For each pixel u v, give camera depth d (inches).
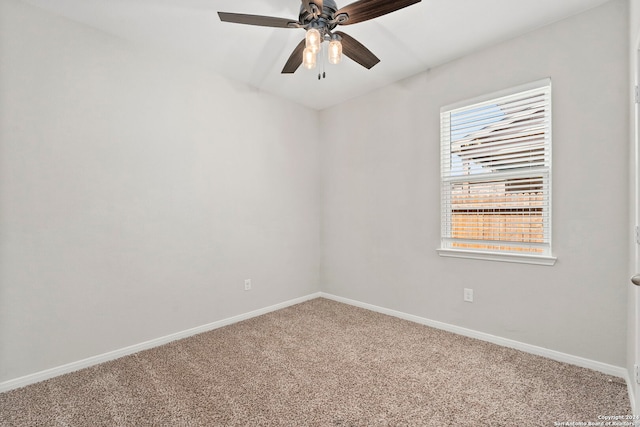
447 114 114.0
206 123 117.8
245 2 81.8
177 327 110.1
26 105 80.9
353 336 110.8
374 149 136.9
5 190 78.1
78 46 89.2
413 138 123.4
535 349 94.5
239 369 88.3
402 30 93.8
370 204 138.8
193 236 114.4
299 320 127.6
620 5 79.0
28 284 81.5
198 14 86.6
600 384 77.8
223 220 123.1
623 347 79.9
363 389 77.9
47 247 84.2
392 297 132.0
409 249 125.5
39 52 82.8
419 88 121.2
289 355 96.7
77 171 89.0
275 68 118.2
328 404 72.0
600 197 82.6
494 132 102.5
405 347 101.3
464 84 108.6
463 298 110.2
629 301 76.0
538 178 94.7
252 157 132.6
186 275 112.6
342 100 148.5
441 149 114.9
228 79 124.6
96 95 92.4
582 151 85.3
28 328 81.6
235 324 124.0
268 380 82.4
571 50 86.7
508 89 98.0
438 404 71.6
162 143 106.3
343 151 149.5
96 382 82.0
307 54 71.7
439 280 116.6
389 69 118.6
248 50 106.0
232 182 126.0
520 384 78.9
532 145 95.7
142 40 99.3
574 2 81.4
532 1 81.0
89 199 91.1
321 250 160.2
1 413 69.8
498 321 102.2
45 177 83.8
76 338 89.1
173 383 81.3
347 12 67.7
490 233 104.7
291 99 147.1
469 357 93.7
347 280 149.3
